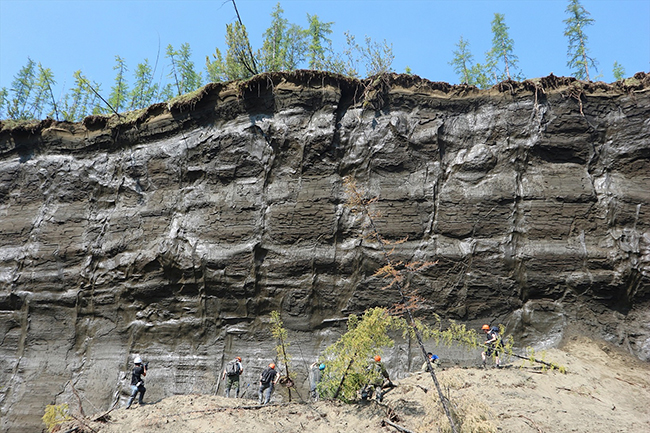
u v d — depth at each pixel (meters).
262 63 19.95
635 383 11.41
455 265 14.41
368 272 14.66
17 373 15.04
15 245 17.19
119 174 17.67
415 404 9.97
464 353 13.31
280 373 12.86
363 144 16.11
